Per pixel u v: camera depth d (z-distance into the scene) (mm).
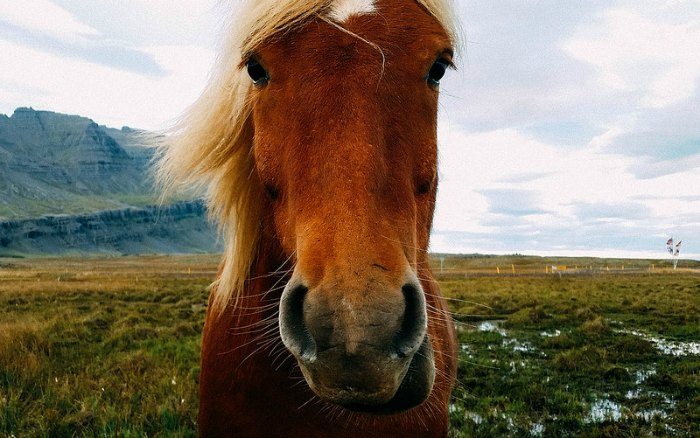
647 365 2316
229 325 721
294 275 480
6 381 1687
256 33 569
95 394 1601
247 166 705
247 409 662
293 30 551
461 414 1623
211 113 697
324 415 634
